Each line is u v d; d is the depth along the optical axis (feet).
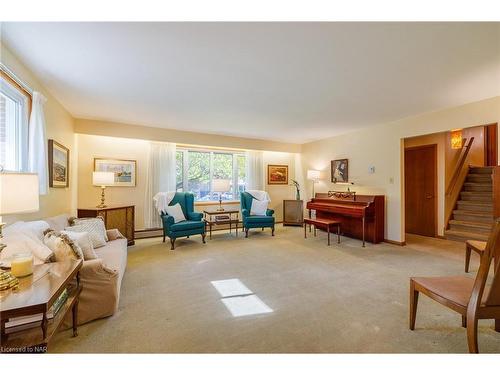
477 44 6.41
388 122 14.58
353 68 7.83
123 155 15.70
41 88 9.20
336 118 13.82
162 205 15.02
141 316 6.43
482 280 4.37
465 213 15.58
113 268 6.87
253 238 16.08
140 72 8.16
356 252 12.70
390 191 14.64
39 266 5.40
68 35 6.06
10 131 7.44
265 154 21.61
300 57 7.13
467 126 11.14
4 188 4.26
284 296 7.66
